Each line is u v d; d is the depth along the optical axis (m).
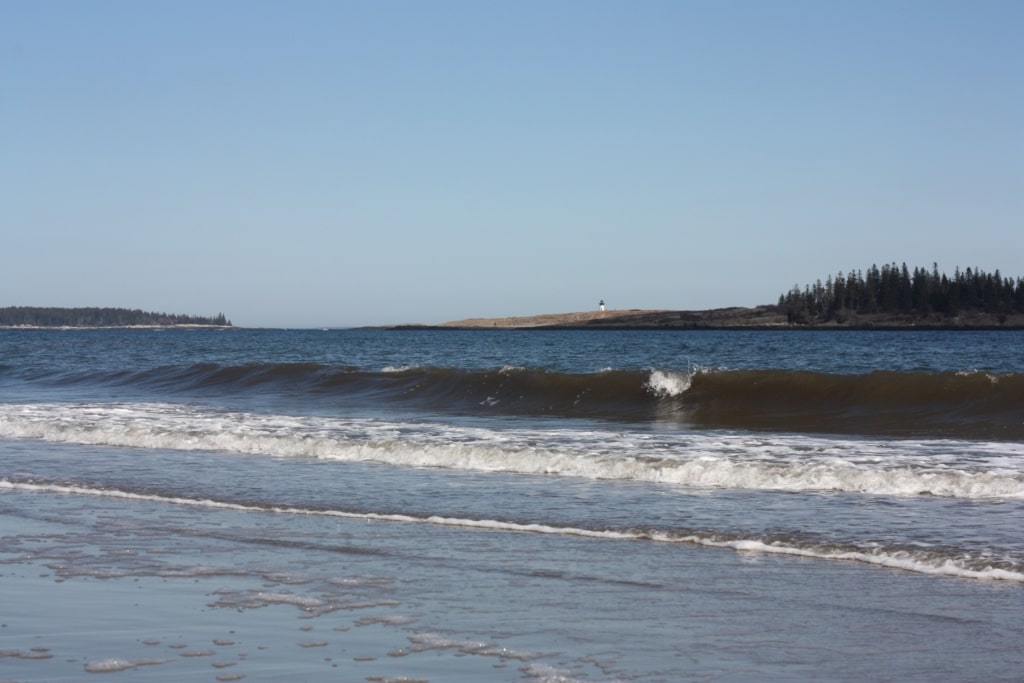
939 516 10.67
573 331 179.62
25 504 12.07
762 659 6.12
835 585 8.02
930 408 21.89
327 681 5.61
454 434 18.20
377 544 9.63
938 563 8.64
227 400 28.50
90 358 62.62
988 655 6.22
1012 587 7.93
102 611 7.12
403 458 15.66
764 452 15.38
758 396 24.31
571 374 27.14
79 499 12.43
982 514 10.77
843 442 16.88
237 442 17.45
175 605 7.31
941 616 7.12
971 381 22.59
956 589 7.89
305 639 6.45
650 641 6.47
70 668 5.84
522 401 26.14
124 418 21.50
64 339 128.38
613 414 23.77
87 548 9.42
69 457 16.30
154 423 20.30
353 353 69.94
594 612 7.19
